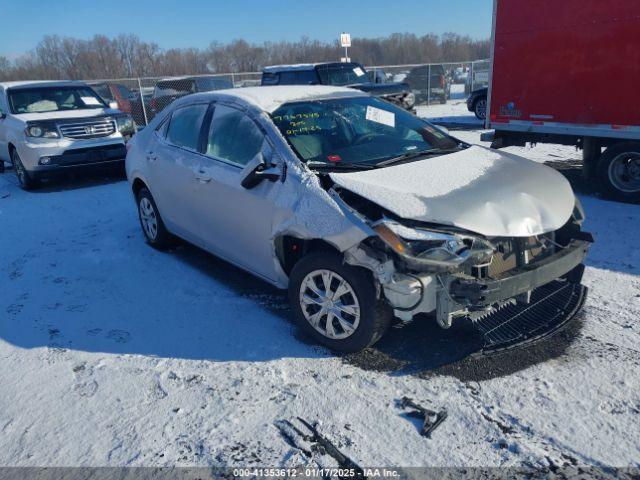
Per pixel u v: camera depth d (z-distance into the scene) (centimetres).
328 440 283
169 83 1722
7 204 824
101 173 1007
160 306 444
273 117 412
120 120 969
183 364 359
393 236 306
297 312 377
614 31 646
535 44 727
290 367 349
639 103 643
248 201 398
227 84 1780
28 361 372
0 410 321
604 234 559
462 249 306
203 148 465
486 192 345
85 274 520
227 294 461
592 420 289
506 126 791
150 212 574
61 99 1005
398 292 313
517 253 338
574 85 698
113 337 398
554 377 326
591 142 721
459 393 315
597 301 415
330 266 343
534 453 268
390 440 281
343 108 449
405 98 1453
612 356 343
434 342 369
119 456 279
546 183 376
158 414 310
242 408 312
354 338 346
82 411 316
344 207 334
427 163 392
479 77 2548
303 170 368
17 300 469
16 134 894
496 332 346
